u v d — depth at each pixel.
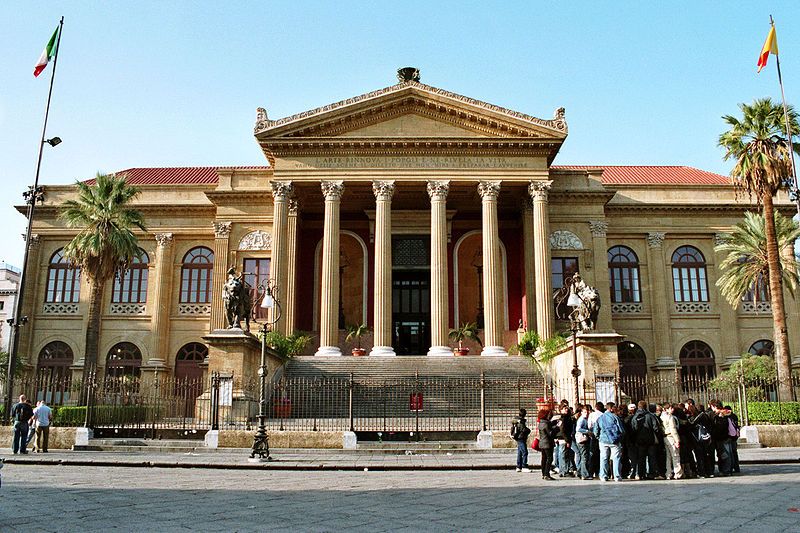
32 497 11.74
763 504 10.75
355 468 17.44
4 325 72.19
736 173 32.47
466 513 10.00
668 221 44.38
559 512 10.06
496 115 37.59
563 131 37.41
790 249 38.78
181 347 42.78
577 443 15.48
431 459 19.41
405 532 8.46
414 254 43.94
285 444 21.73
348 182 37.81
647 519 9.40
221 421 24.09
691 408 16.58
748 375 32.53
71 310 43.28
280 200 37.31
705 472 15.74
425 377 31.69
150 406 29.56
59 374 42.53
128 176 48.97
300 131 37.94
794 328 42.47
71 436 22.53
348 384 23.41
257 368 27.70
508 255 43.16
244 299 26.92
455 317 42.81
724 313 43.25
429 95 37.91
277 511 10.23
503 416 26.41
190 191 44.34
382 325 35.56
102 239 33.78
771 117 31.94
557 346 29.80
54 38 30.33
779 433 23.72
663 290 43.22
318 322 42.72
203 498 11.74
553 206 42.06
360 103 37.81
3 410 28.36
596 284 40.97
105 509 10.39
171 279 43.59
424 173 37.62
